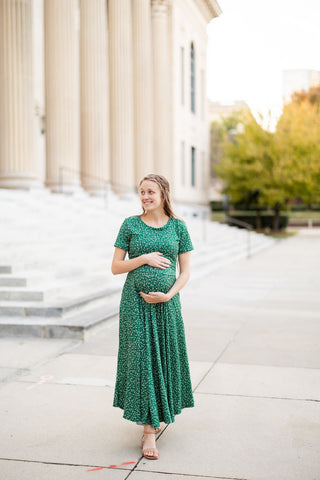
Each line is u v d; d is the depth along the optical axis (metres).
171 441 3.73
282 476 3.21
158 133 27.66
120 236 3.74
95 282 9.40
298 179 32.34
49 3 18.70
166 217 3.80
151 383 3.48
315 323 7.93
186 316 8.49
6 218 11.64
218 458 3.45
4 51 16.20
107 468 3.33
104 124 21.28
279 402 4.48
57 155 18.80
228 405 4.42
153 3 27.45
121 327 3.69
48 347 6.27
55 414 4.22
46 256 10.23
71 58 18.92
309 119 34.47
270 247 25.25
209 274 14.34
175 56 28.78
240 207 46.75
